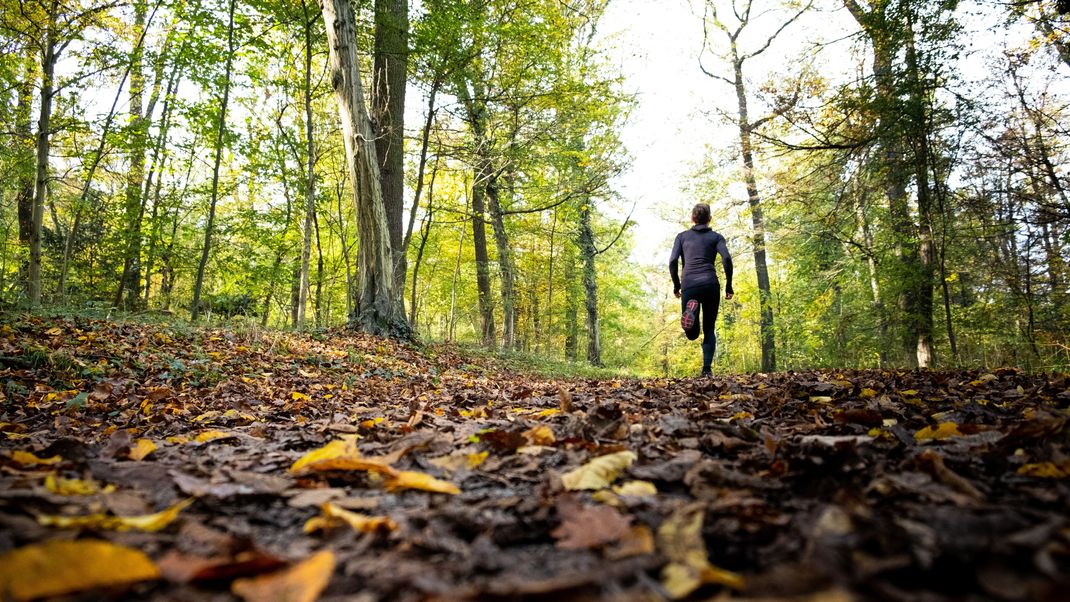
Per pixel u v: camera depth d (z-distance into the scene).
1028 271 9.20
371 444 2.17
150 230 14.02
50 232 16.66
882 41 9.46
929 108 9.30
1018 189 8.83
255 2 10.76
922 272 10.22
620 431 2.15
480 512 1.22
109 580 0.77
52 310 7.75
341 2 10.03
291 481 1.51
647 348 42.38
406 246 12.59
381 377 7.08
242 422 3.38
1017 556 0.77
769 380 5.11
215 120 12.22
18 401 3.88
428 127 12.92
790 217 14.29
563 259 23.66
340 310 22.41
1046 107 8.54
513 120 14.18
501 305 19.95
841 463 1.42
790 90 10.27
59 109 11.73
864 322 12.73
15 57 10.95
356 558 0.97
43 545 0.77
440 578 0.87
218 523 1.17
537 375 11.55
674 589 0.77
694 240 6.32
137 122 12.53
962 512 1.03
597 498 1.29
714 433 2.02
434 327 38.31
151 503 1.34
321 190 15.23
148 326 7.37
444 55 11.71
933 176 9.88
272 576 0.82
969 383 3.92
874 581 0.72
